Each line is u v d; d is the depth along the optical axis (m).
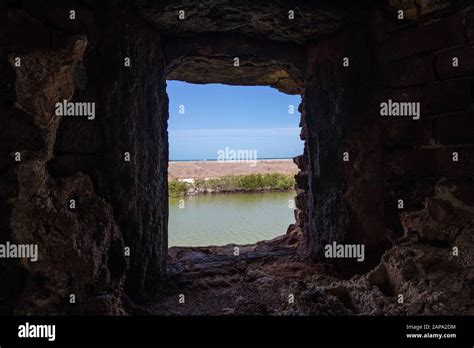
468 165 3.72
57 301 2.67
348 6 4.73
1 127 2.52
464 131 3.77
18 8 2.94
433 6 3.99
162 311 4.29
